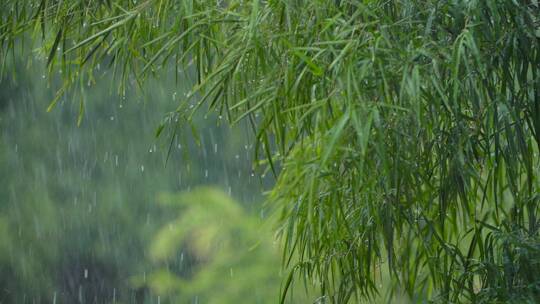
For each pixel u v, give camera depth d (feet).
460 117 16.34
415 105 13.96
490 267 17.74
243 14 17.06
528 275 17.49
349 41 14.21
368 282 18.89
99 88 56.34
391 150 15.72
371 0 15.37
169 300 58.44
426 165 16.94
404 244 19.39
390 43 14.87
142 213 57.77
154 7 18.94
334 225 17.25
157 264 56.80
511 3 15.97
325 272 19.02
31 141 57.82
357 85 13.66
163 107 55.21
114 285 58.85
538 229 18.33
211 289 44.37
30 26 21.06
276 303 42.22
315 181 14.61
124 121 57.00
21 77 56.44
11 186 58.23
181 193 54.08
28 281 58.65
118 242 58.13
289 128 18.48
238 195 55.88
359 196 17.47
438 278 18.69
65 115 58.08
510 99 17.80
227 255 44.47
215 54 19.07
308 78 15.90
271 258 43.42
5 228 58.29
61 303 58.85
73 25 20.56
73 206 58.29
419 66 14.46
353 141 15.40
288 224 19.08
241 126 52.54
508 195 23.26
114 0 19.83
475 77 16.30
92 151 57.67
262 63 16.26
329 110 15.30
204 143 55.67
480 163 18.60
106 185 57.93
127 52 19.90
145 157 57.36
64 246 58.59
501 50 16.39
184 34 16.85
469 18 15.57
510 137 16.74
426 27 15.06
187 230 49.34
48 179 58.23
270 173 56.34
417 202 18.49
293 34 16.06
